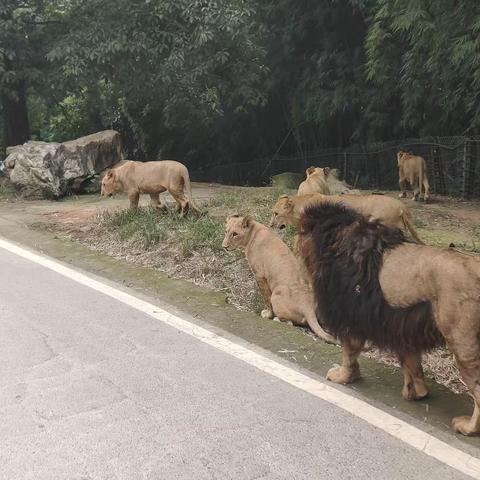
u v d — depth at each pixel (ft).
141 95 51.19
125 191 29.60
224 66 51.19
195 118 59.21
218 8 45.55
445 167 46.32
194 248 24.45
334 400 13.19
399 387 13.92
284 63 59.82
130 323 17.83
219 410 12.65
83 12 48.26
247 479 10.27
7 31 45.85
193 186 46.01
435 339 11.69
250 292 21.11
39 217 33.58
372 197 21.67
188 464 10.70
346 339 13.17
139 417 12.31
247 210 31.22
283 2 55.77
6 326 17.37
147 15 45.78
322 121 58.03
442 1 33.14
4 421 12.06
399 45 45.11
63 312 18.66
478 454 11.16
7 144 54.85
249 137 71.00
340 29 54.39
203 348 16.03
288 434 11.73
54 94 51.24
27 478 10.27
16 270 23.38
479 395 11.33
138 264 24.16
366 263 12.34
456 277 11.07
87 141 43.96
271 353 15.85
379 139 56.59
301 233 13.94
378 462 10.84
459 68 37.68
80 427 11.89
